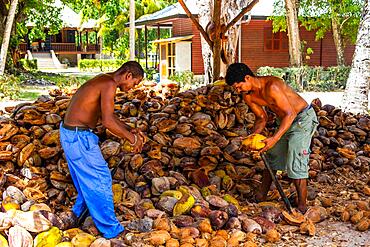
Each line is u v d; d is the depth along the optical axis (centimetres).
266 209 438
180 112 551
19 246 336
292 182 501
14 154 455
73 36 4612
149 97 620
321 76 2055
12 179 430
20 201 399
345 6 2109
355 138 655
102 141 497
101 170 369
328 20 2175
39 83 2080
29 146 460
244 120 555
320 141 613
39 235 346
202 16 1107
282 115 425
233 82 424
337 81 2073
